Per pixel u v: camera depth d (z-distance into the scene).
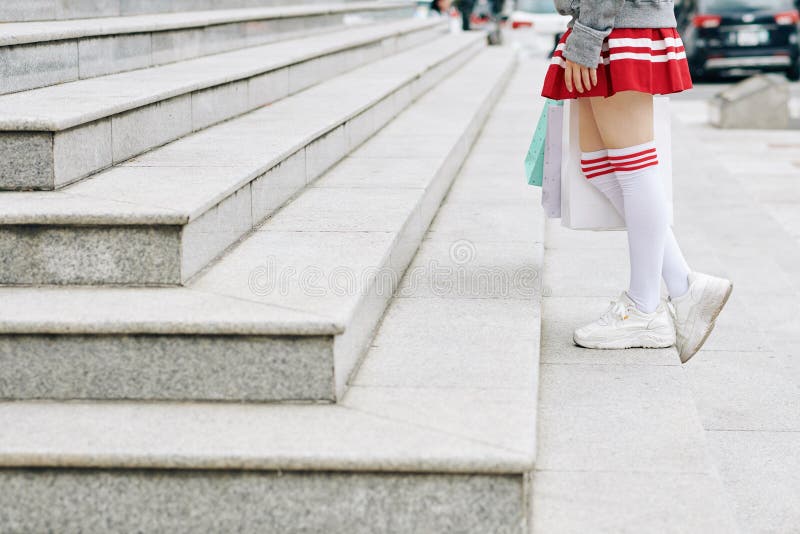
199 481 2.63
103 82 4.93
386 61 9.63
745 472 3.46
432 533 2.60
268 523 2.64
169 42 6.16
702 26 18.25
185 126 4.86
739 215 7.67
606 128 3.63
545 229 5.90
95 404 2.95
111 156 4.08
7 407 2.93
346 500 2.61
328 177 5.16
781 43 17.98
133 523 2.67
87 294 3.20
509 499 2.56
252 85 5.83
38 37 4.62
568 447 3.12
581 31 3.44
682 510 2.77
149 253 3.26
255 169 4.03
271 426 2.77
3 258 3.29
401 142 6.26
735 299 5.40
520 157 7.03
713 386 4.19
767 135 12.12
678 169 9.52
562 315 4.33
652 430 3.23
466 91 9.21
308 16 9.33
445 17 16.61
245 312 2.98
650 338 3.90
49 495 2.66
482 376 3.14
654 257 3.79
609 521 2.72
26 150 3.58
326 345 2.90
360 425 2.77
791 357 4.74
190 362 2.94
